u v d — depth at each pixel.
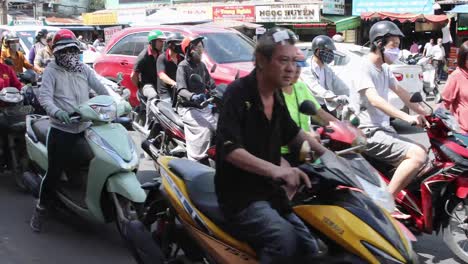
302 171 2.88
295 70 2.91
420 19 21.58
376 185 3.49
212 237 3.34
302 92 4.25
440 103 5.76
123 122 5.10
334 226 2.88
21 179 6.56
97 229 5.43
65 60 5.04
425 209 4.58
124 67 10.32
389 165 4.78
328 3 22.72
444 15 21.83
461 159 4.41
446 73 20.72
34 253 4.82
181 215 3.60
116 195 4.60
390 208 3.46
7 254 4.78
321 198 3.02
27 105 6.41
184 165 3.78
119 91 6.79
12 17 38.22
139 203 4.42
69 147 4.87
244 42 10.02
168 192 3.70
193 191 3.50
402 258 2.79
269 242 2.93
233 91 2.93
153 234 4.05
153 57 8.06
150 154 6.55
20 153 6.46
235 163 2.89
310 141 3.15
